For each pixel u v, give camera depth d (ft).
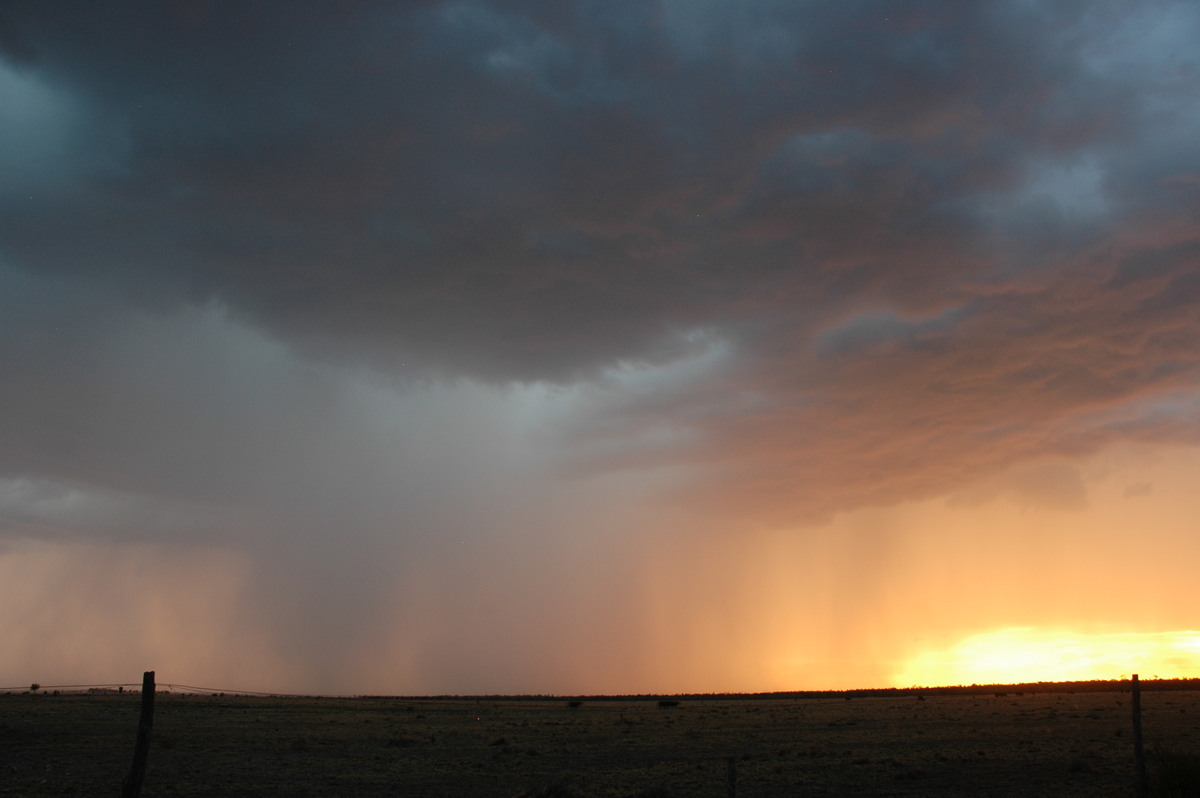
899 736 194.39
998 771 134.82
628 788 124.77
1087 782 120.47
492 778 138.72
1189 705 252.42
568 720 256.32
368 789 127.85
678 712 299.17
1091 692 373.61
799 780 131.03
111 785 126.00
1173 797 95.09
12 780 128.16
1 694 302.45
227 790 125.70
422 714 279.28
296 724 227.20
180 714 238.48
